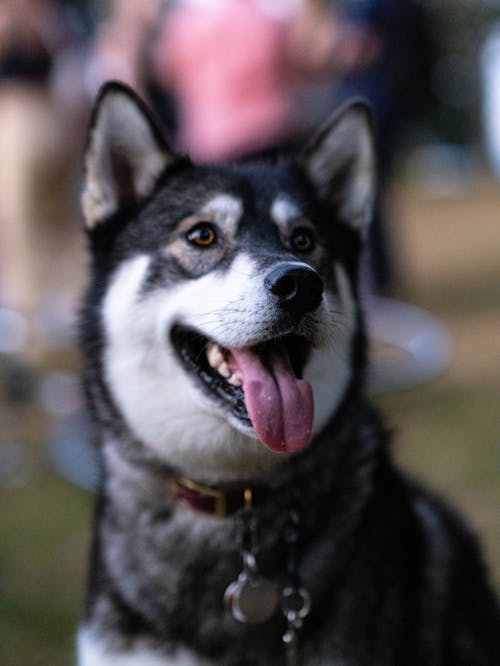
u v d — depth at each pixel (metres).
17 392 1.91
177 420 1.03
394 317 2.36
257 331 1.00
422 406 1.89
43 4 1.90
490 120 10.41
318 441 1.04
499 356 2.22
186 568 1.02
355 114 1.13
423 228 5.48
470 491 1.52
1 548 1.43
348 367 1.06
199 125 1.74
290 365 1.02
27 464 1.69
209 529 1.03
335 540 1.03
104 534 1.05
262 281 1.00
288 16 1.68
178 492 1.03
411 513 1.07
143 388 1.04
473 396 1.93
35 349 2.01
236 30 1.65
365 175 1.13
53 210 2.00
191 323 1.03
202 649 1.01
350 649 1.01
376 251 2.28
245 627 1.01
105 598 1.03
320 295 1.00
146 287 1.05
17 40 1.86
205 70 1.69
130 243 1.08
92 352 1.08
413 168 10.82
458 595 1.08
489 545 1.38
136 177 1.11
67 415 1.85
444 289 3.19
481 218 5.90
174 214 1.07
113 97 1.09
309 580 1.02
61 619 1.27
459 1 8.40
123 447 1.05
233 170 1.11
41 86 1.91
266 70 1.66
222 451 1.02
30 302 2.01
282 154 1.24
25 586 1.34
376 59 1.87
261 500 1.03
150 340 1.04
